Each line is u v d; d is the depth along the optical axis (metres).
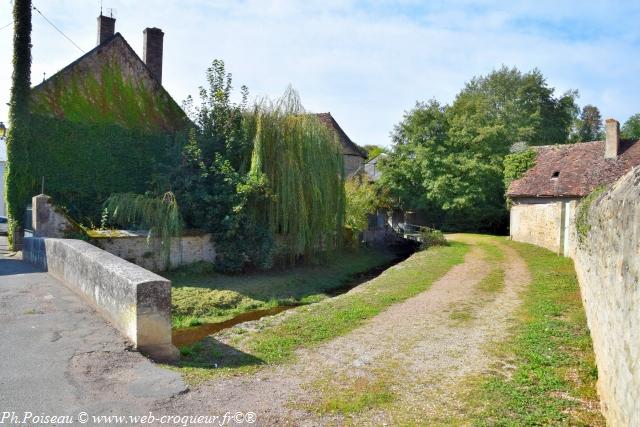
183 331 11.31
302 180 18.05
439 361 6.82
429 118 37.38
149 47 23.70
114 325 7.07
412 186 37.38
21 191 17.11
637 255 3.72
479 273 15.25
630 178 5.01
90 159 18.88
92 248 9.62
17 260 14.48
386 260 24.42
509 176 29.45
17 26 17.00
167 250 15.63
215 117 18.36
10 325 7.03
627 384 3.89
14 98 17.00
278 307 14.11
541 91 46.06
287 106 18.33
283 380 6.03
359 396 5.49
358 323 9.17
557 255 18.23
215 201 16.73
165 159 19.72
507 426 4.68
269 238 17.25
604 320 5.39
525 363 6.58
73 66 19.69
